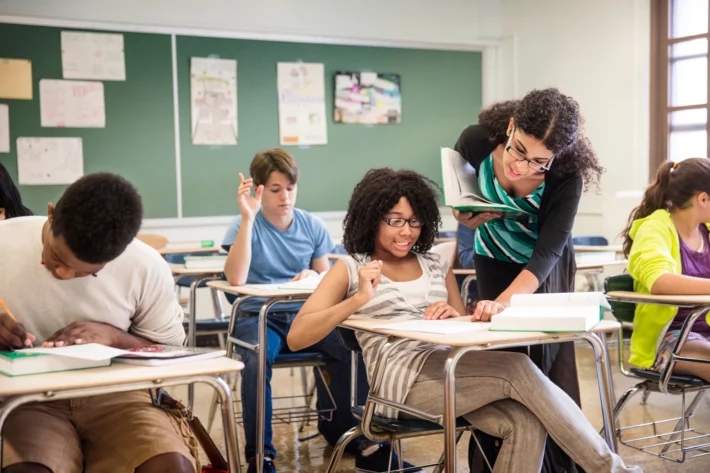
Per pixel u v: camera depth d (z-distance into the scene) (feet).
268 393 9.03
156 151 19.12
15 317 5.32
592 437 5.84
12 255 5.28
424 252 7.14
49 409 5.41
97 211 4.55
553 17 21.42
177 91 19.25
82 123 18.45
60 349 4.86
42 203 18.24
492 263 7.82
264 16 20.01
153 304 5.70
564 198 7.12
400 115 21.68
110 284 5.49
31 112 18.04
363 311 6.67
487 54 22.67
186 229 19.54
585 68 20.75
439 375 6.03
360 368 9.28
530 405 5.84
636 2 19.35
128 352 4.85
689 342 8.17
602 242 16.71
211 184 19.67
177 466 5.06
